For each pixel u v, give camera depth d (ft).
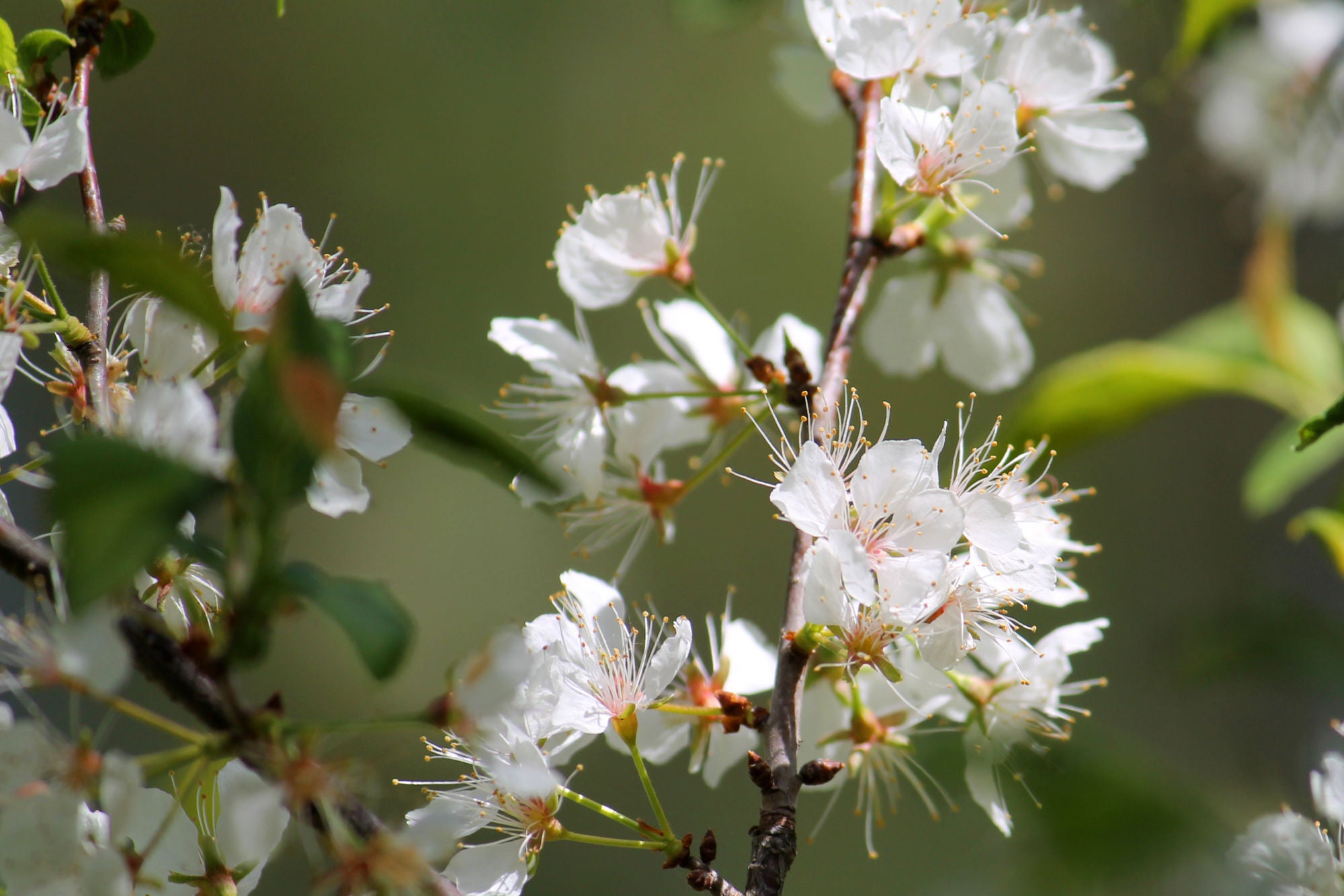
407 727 3.23
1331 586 4.58
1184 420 5.91
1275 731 4.04
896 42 3.43
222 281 3.33
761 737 3.40
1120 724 4.56
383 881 3.24
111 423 3.32
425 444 3.23
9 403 4.00
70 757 3.25
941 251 3.58
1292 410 3.65
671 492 3.48
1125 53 4.26
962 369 3.60
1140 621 5.63
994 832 3.44
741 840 5.37
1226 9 3.67
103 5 3.44
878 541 3.34
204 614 3.30
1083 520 5.79
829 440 3.37
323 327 3.19
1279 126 4.03
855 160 3.51
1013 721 3.40
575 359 3.47
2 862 3.24
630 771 5.43
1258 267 3.72
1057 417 3.66
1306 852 3.34
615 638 3.39
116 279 3.18
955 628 3.34
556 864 5.23
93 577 3.17
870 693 3.42
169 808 3.29
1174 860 3.34
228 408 3.26
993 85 3.43
